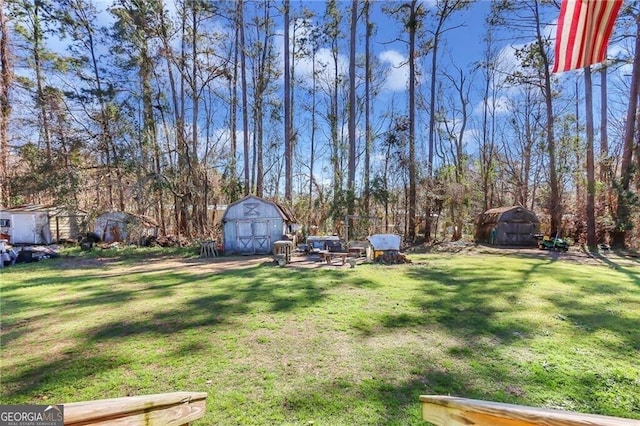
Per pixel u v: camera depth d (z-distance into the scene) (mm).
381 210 21047
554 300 6480
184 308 6059
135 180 17688
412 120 18891
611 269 10102
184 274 9555
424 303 6301
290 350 4250
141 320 5422
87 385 3441
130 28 17609
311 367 3795
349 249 13219
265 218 15000
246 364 3875
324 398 3162
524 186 24562
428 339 4594
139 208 17875
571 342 4461
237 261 12398
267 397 3186
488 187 23828
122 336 4746
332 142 23906
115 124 17656
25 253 12383
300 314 5660
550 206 18312
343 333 4816
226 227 14906
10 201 17812
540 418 1051
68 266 11289
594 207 15938
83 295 7109
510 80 18875
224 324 5195
